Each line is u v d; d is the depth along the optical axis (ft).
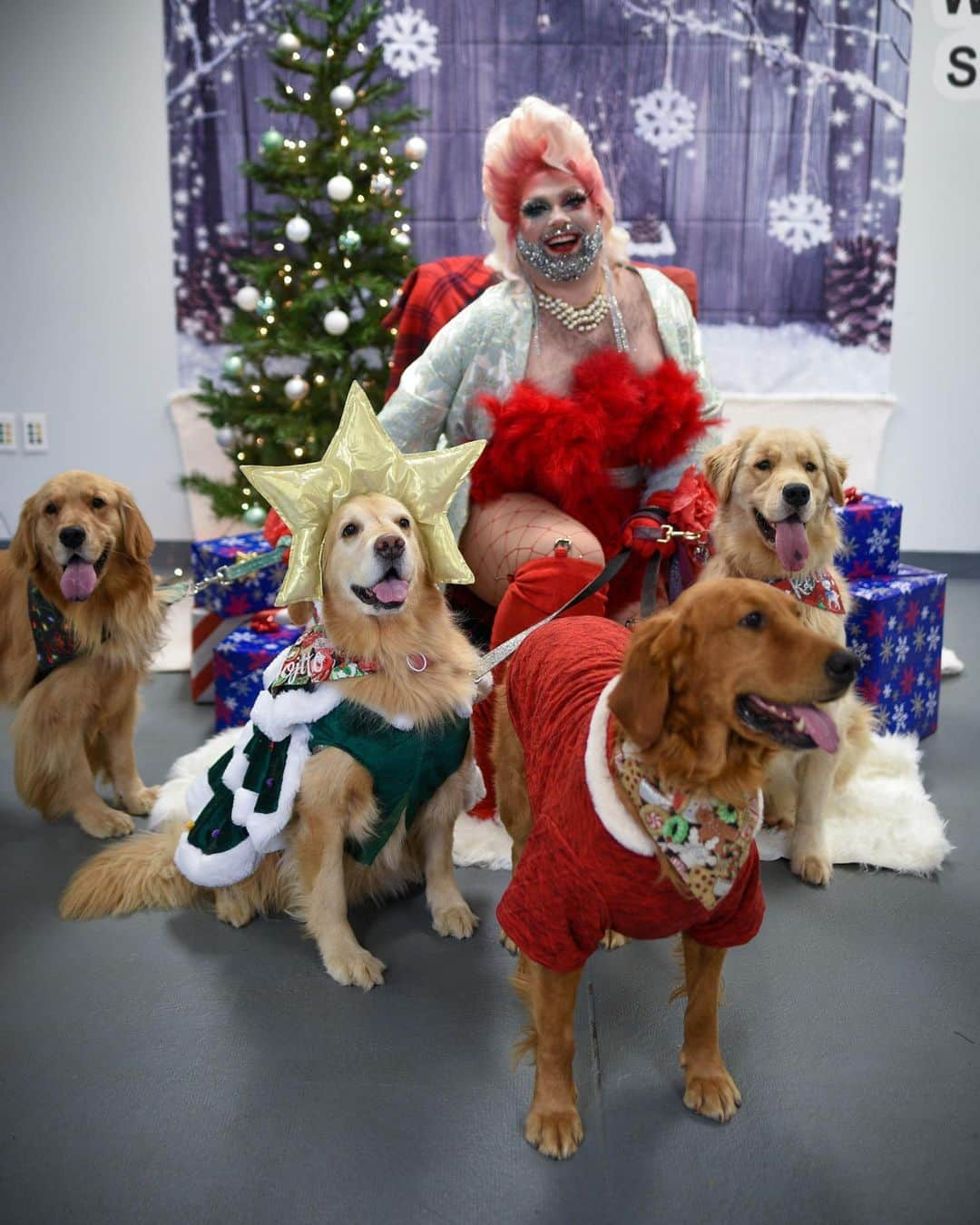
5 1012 7.09
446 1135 5.93
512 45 17.78
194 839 7.97
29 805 10.07
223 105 18.20
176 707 13.32
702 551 10.64
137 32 17.93
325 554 7.39
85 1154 5.78
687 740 5.27
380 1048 6.72
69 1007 7.15
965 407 18.98
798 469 8.72
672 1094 6.24
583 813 5.46
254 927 8.27
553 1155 5.73
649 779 5.29
